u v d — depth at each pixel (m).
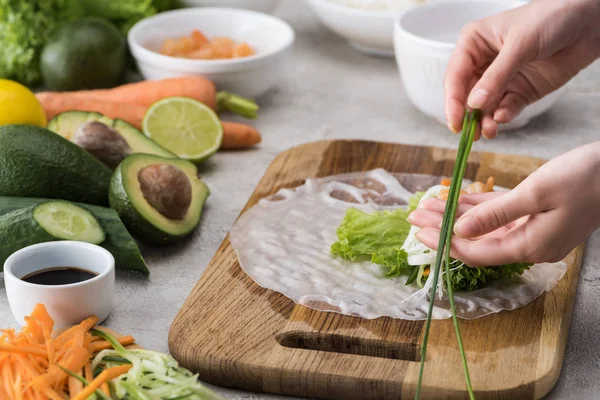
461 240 1.24
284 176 1.73
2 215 1.44
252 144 1.96
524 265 1.33
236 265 1.43
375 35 2.32
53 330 1.27
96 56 2.09
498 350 1.21
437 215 1.27
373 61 2.47
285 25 2.24
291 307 1.31
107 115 1.93
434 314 1.29
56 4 2.21
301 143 1.99
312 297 1.34
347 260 1.44
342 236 1.43
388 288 1.37
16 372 1.10
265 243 1.49
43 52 2.12
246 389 1.20
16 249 1.39
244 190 1.78
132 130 1.76
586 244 1.55
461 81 1.53
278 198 1.65
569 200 1.17
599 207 1.19
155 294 1.41
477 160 1.78
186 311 1.30
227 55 2.19
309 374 1.16
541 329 1.26
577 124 2.08
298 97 2.24
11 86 1.73
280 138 2.02
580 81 2.35
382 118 2.12
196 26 2.29
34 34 2.15
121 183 1.50
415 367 1.18
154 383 1.12
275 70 2.14
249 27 2.30
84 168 1.57
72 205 1.43
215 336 1.24
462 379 1.15
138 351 1.19
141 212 1.49
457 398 1.14
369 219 1.44
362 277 1.40
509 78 1.47
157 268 1.49
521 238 1.21
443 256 1.32
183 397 1.10
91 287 1.28
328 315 1.30
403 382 1.14
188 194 1.56
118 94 2.02
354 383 1.16
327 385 1.17
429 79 1.93
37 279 1.32
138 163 1.54
